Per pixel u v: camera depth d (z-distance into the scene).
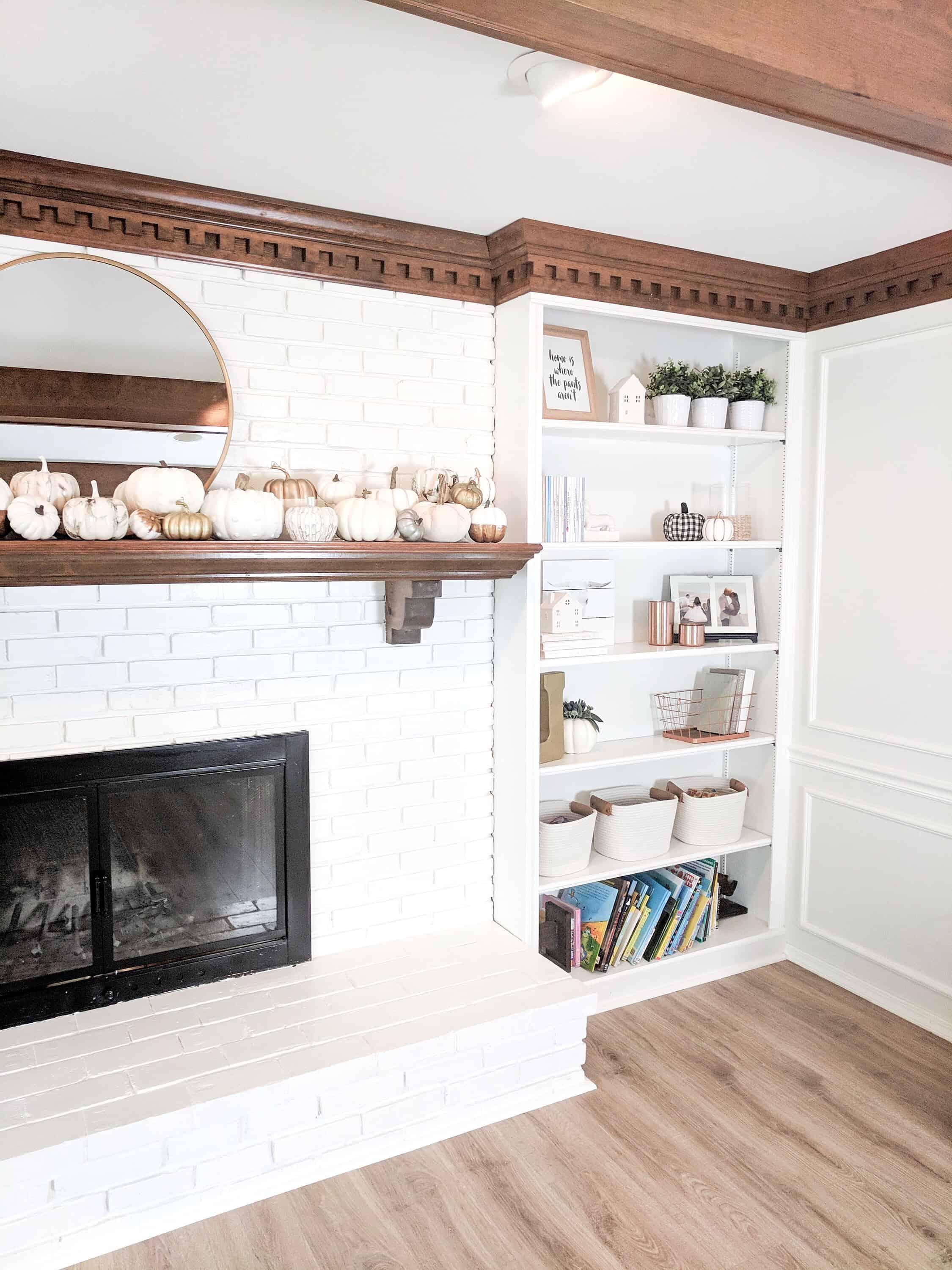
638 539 3.32
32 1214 1.97
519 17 1.29
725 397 3.18
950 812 2.82
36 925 2.39
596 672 3.29
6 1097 2.11
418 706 2.87
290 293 2.56
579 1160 2.35
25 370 2.23
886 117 1.61
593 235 2.64
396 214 2.52
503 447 2.85
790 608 3.29
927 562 2.83
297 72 1.71
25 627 2.32
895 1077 2.69
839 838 3.19
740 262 2.91
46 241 2.24
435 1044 2.38
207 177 2.24
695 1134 2.44
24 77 1.73
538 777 2.85
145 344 2.35
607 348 3.18
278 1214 2.17
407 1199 2.21
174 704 2.51
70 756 2.35
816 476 3.18
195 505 2.27
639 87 1.74
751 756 3.46
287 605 2.64
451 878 2.98
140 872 2.50
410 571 2.49
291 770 2.64
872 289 2.92
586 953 3.08
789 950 3.43
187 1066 2.24
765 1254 2.05
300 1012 2.48
